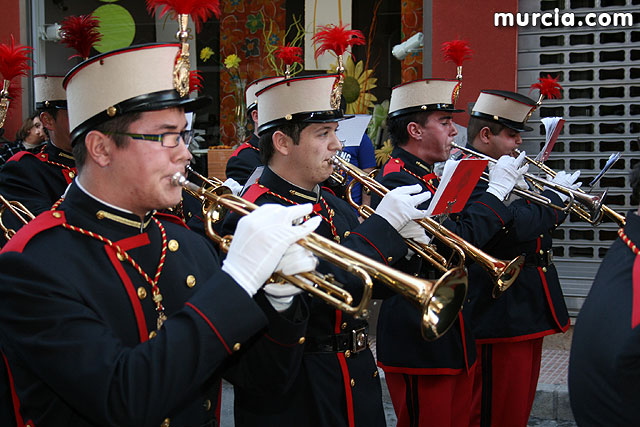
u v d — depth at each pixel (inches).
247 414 102.0
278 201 106.5
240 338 66.9
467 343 132.1
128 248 72.8
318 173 106.5
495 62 222.4
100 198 72.2
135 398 61.9
